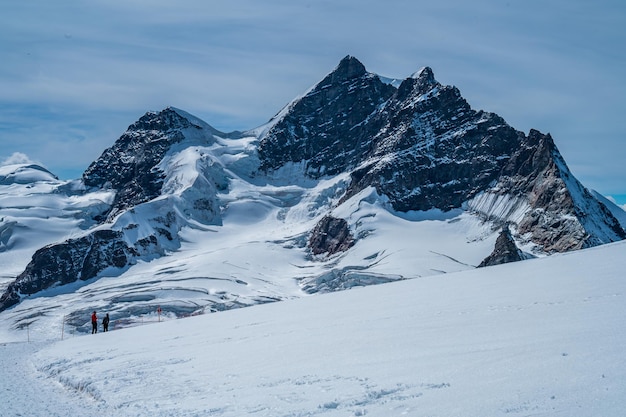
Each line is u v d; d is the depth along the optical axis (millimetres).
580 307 22781
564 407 12031
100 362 31734
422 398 14422
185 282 179125
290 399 16672
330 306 40344
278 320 36875
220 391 19578
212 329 39000
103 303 165000
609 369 13820
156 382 23203
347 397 15711
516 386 13836
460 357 17641
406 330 24000
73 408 22312
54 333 146875
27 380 31516
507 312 24359
